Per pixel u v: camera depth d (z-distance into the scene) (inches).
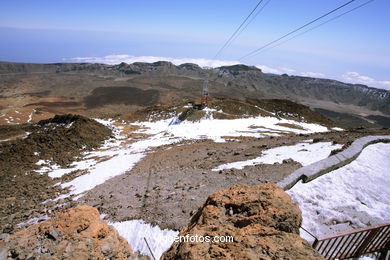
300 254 163.9
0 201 927.0
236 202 242.7
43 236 226.2
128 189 726.5
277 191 255.4
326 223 339.9
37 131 2073.1
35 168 1405.0
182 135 2253.9
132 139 2208.4
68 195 870.4
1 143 1817.2
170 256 184.2
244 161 835.4
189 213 465.7
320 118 4168.3
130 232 445.1
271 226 204.5
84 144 1894.7
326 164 514.9
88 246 225.1
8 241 215.5
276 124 3009.4
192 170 822.5
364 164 550.3
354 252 264.1
